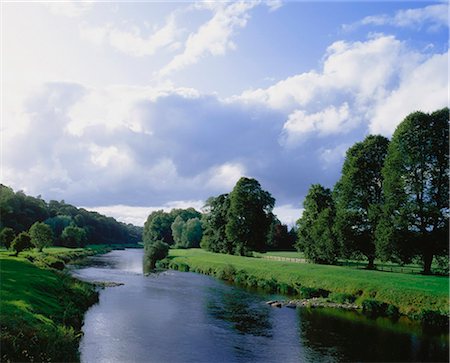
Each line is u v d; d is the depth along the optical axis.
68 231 140.62
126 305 43.09
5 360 20.14
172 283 60.47
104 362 25.78
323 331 33.66
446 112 53.38
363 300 41.84
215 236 102.31
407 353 28.50
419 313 36.81
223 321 36.75
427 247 52.41
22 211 145.25
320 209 72.62
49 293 37.28
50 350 22.17
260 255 93.44
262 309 41.75
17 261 55.75
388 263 71.50
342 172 66.31
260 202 91.44
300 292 49.91
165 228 161.25
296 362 26.62
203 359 26.95
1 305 27.55
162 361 26.36
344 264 69.19
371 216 57.72
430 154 53.28
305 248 71.44
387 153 60.94
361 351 28.80
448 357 27.78
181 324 35.56
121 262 102.31
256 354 28.09
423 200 53.47
